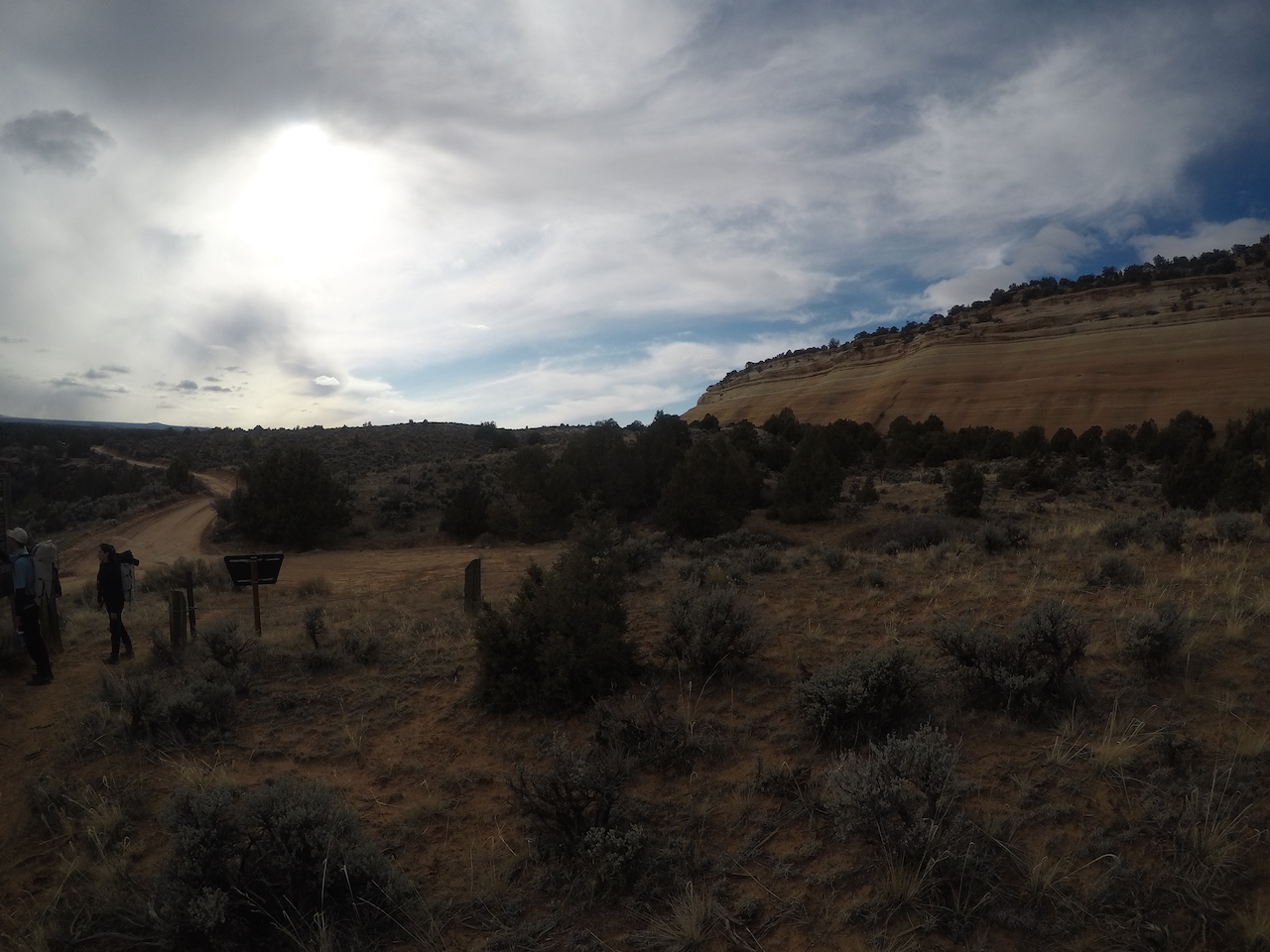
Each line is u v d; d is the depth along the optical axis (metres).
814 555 14.41
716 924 4.10
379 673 8.93
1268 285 105.62
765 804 5.16
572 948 4.12
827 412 118.06
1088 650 6.89
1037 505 23.56
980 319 133.62
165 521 45.91
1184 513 18.77
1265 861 3.94
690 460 25.12
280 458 35.75
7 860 5.32
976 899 3.96
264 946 4.27
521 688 7.39
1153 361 91.69
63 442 95.88
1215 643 6.74
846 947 3.82
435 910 4.52
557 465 33.50
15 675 10.00
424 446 84.38
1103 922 3.72
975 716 5.90
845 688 5.81
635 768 5.79
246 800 4.87
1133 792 4.65
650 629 9.59
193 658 9.77
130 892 4.68
